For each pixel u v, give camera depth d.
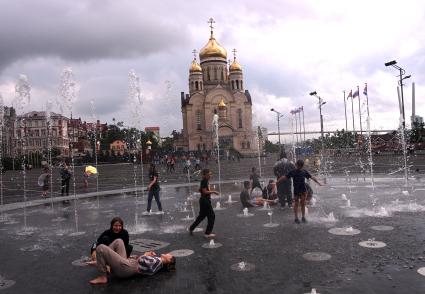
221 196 20.06
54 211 17.44
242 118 101.69
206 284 6.66
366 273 6.75
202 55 105.56
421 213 12.27
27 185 33.66
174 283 6.80
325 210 13.66
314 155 60.16
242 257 8.19
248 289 6.32
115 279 7.23
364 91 50.78
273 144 107.12
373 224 10.81
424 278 6.36
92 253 7.92
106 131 119.06
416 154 46.84
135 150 89.56
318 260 7.66
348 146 71.44
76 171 52.62
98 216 15.30
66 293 6.67
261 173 39.22
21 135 76.81
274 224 11.61
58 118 91.81
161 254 8.20
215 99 100.38
